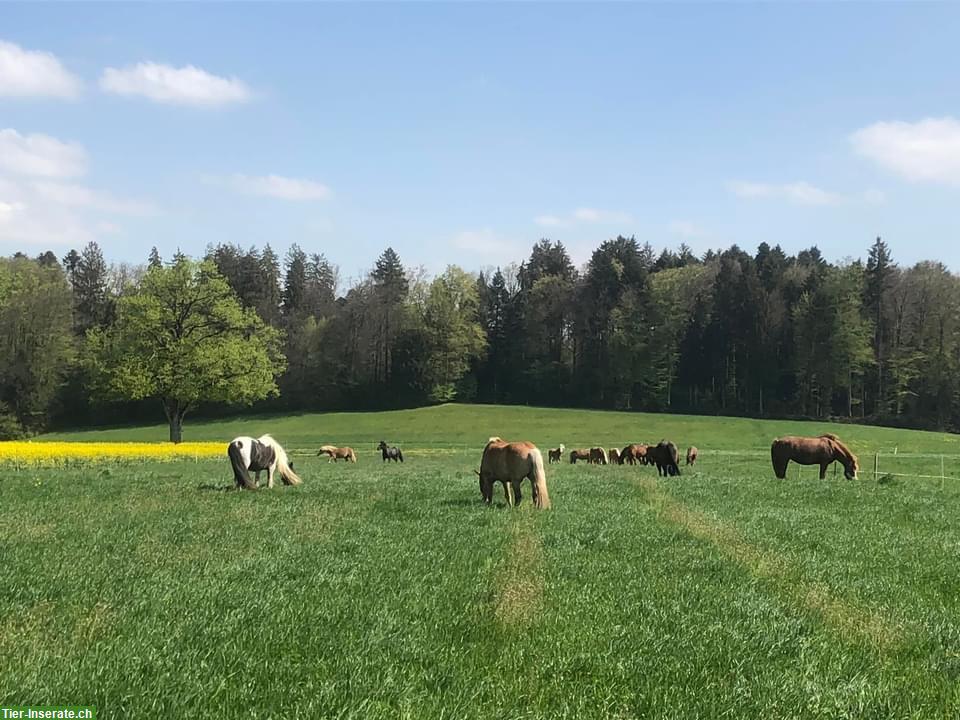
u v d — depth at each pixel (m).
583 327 108.38
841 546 12.60
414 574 9.84
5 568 9.86
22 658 6.45
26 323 73.69
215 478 24.62
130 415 90.94
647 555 11.46
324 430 81.00
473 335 103.19
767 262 106.56
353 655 6.66
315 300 120.31
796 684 6.32
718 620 8.04
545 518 15.05
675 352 98.50
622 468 37.03
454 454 58.31
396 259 128.25
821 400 90.94
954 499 20.28
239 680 6.08
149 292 56.56
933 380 84.25
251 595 8.53
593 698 5.92
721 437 71.75
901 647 7.54
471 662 6.61
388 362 101.00
